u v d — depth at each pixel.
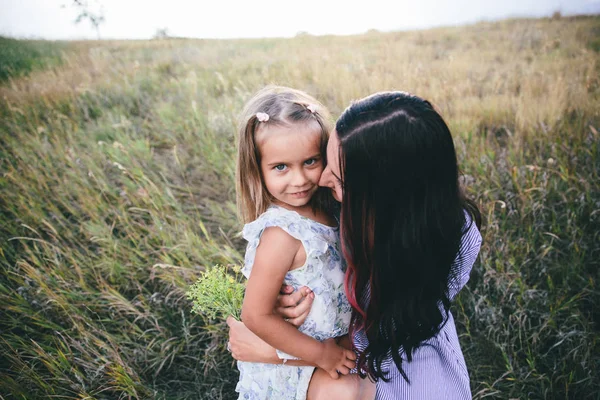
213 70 7.28
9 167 3.71
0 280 2.69
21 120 4.82
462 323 2.38
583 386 1.97
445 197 1.21
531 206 2.83
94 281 2.68
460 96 5.14
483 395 1.96
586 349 2.07
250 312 1.31
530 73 5.91
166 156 4.26
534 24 10.65
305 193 1.33
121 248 2.80
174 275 2.47
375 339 1.43
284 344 1.33
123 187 3.48
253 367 1.56
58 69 7.11
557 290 2.41
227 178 3.74
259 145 1.28
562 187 3.09
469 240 1.46
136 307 2.49
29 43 10.22
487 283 2.46
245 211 1.47
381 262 1.27
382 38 11.16
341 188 1.23
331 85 5.69
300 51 8.97
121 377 2.00
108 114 5.07
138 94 5.91
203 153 4.12
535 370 2.03
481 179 3.24
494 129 4.44
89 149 4.24
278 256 1.27
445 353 1.57
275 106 1.27
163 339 2.32
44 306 2.42
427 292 1.33
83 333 2.17
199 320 2.44
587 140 3.56
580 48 7.29
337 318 1.43
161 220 3.10
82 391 1.98
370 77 5.71
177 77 6.92
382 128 1.10
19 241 3.01
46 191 3.49
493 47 8.62
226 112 4.64
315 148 1.28
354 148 1.13
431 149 1.12
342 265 1.42
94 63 7.73
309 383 1.51
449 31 11.37
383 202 1.19
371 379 1.50
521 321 2.25
